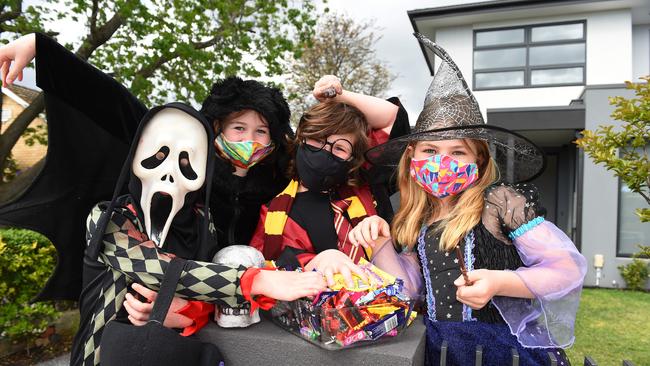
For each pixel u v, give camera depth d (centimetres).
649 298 704
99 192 179
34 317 401
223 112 180
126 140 179
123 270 134
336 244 185
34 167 554
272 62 664
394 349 124
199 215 155
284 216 186
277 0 664
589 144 308
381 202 206
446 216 171
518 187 164
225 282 130
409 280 169
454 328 152
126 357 119
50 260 399
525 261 152
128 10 523
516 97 1110
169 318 133
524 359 141
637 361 405
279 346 129
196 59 592
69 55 156
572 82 1079
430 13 1103
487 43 1134
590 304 652
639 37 1187
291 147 197
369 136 200
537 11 1059
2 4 512
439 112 165
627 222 818
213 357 129
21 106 1598
